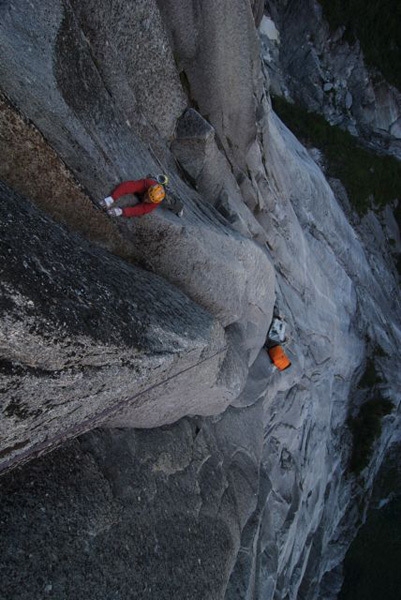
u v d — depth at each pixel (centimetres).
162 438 710
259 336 1017
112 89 619
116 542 557
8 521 463
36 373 362
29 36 449
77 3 545
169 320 525
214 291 716
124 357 433
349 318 1881
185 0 745
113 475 592
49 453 529
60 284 393
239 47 844
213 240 705
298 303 1377
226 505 799
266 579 1000
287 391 1321
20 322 338
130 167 574
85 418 458
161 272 632
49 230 435
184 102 785
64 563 491
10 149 432
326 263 1744
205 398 735
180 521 674
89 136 505
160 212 600
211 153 825
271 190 1191
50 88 461
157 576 595
